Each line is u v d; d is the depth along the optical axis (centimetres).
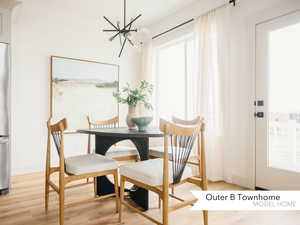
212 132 289
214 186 271
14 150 315
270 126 249
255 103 260
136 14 373
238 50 277
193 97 321
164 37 394
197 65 316
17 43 318
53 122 345
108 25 403
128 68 432
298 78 227
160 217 192
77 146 369
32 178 299
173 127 144
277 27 240
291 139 232
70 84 362
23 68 322
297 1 224
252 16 262
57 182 283
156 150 247
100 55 396
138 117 217
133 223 181
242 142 273
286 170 233
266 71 250
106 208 209
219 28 287
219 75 287
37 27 334
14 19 308
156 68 429
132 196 224
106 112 400
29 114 327
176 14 367
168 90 415
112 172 197
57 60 349
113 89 409
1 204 216
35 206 212
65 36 360
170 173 159
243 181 271
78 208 208
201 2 322
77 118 368
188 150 162
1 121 245
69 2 329
